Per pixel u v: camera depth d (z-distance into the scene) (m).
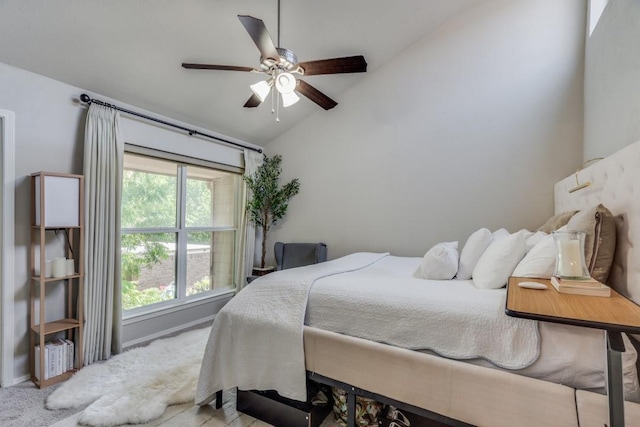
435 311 1.37
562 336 1.13
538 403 1.10
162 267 3.20
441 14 3.07
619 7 1.67
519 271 1.47
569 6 2.69
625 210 1.27
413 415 1.42
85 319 2.37
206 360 1.81
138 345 2.78
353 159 3.70
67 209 2.21
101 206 2.48
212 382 1.80
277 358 1.65
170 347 2.68
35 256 2.21
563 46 2.71
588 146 2.40
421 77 3.30
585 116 2.51
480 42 3.03
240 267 3.97
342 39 3.03
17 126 2.13
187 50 2.52
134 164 2.95
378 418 1.49
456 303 1.36
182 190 3.39
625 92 1.61
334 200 3.82
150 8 2.13
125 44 2.29
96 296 2.44
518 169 2.86
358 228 3.67
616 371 0.83
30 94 2.19
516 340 1.19
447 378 1.27
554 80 2.73
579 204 1.98
